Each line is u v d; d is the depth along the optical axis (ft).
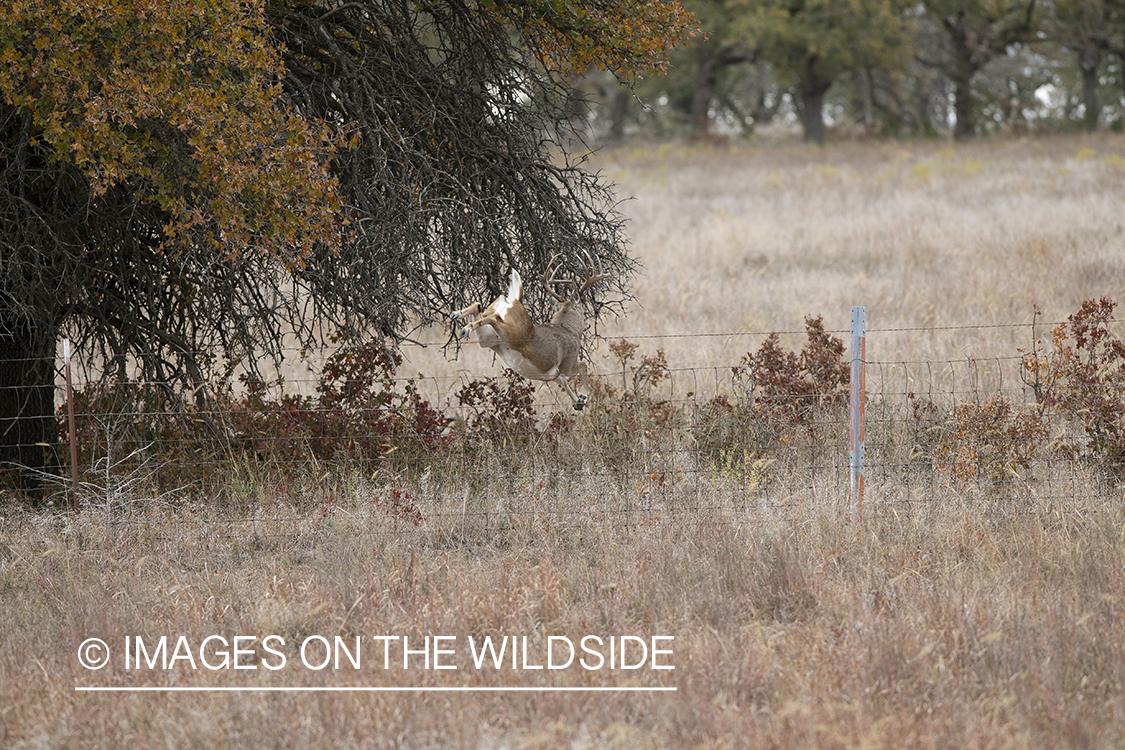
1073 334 100.32
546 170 110.83
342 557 80.18
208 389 111.34
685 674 60.49
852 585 72.64
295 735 54.44
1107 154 376.48
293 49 102.53
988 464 94.12
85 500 91.86
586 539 85.46
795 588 72.18
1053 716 54.75
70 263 95.91
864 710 55.93
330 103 102.47
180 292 108.27
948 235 228.02
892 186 322.34
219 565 83.61
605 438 104.73
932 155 430.20
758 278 197.88
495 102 109.60
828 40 515.09
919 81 651.66
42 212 93.09
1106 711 56.34
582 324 81.41
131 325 100.22
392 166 101.91
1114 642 62.64
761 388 120.06
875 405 111.96
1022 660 61.00
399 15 110.22
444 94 106.01
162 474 99.76
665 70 102.73
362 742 53.72
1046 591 70.69
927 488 92.73
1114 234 214.07
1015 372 123.13
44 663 64.95
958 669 60.64
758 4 542.16
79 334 104.88
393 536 85.56
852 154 453.17
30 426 102.63
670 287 187.32
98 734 55.57
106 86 75.46
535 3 99.96
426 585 75.56
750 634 65.67
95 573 79.66
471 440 104.63
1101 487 92.38
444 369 138.82
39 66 74.84
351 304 101.55
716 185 356.18
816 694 57.72
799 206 293.84
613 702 57.36
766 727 54.44
